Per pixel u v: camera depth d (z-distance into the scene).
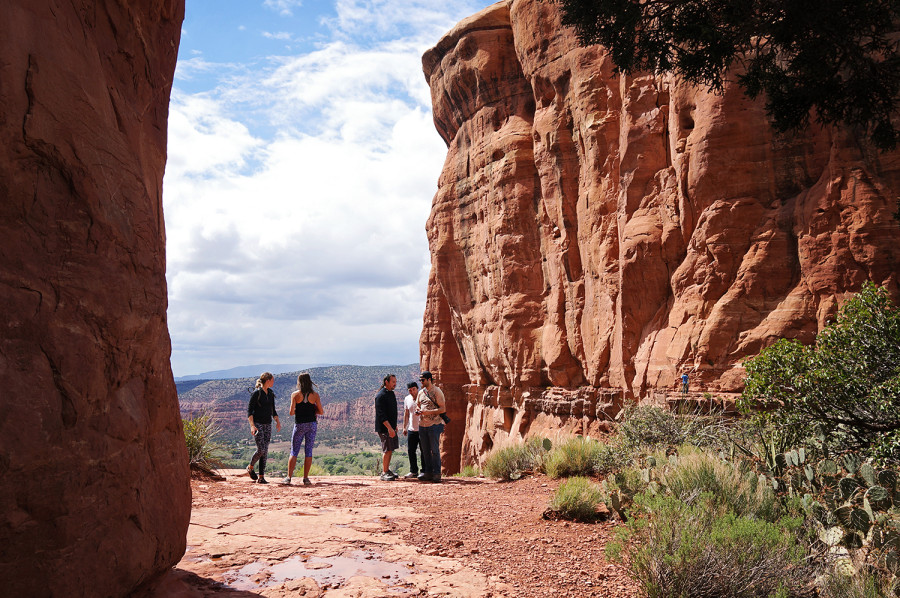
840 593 4.08
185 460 3.70
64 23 2.69
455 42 32.56
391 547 5.38
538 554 5.32
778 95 8.88
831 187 15.10
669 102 20.06
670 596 4.04
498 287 29.78
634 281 20.03
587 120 23.33
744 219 16.77
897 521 4.75
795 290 15.57
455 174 34.41
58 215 2.54
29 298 2.36
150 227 3.28
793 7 7.39
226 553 4.89
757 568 4.14
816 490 5.93
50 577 2.36
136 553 2.94
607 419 21.09
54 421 2.39
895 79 7.98
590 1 8.53
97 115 2.85
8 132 2.31
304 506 7.60
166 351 3.48
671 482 6.57
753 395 8.06
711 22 8.14
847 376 7.10
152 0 3.54
